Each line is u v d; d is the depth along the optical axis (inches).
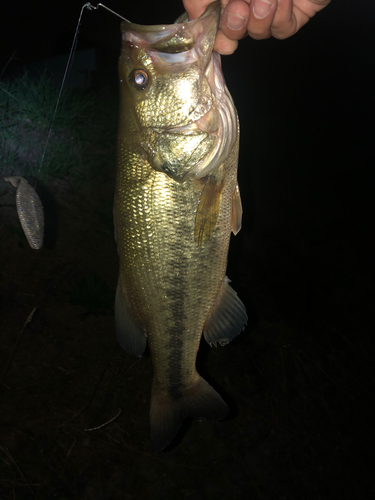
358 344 41.7
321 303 44.0
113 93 48.3
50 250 34.8
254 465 31.2
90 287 33.6
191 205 14.6
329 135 66.8
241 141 60.7
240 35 13.8
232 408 33.9
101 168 40.6
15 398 28.9
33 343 31.0
